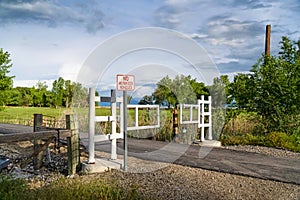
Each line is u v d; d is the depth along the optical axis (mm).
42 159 7684
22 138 5961
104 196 4707
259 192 5418
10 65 23359
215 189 5512
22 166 7445
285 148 10414
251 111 12969
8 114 24906
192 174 6535
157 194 5125
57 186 4973
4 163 7387
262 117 12648
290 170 7156
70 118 6941
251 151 9836
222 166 7469
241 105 13422
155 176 6320
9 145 10422
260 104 12656
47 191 4605
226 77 14164
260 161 8203
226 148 10461
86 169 6762
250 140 11414
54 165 7816
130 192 4918
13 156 8883
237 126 13172
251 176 6512
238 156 8914
